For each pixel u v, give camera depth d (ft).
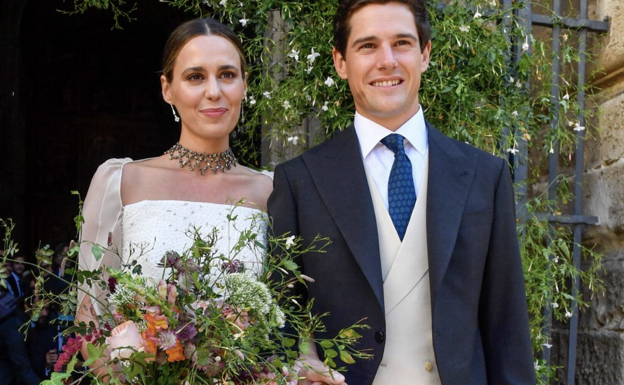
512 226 6.55
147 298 5.24
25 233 34.63
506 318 6.49
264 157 12.20
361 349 6.19
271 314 5.49
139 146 37.42
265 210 7.36
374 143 6.70
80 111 36.52
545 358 9.70
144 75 37.45
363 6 6.66
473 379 6.31
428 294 6.34
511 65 9.95
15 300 12.57
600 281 9.70
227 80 7.13
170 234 6.82
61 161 35.99
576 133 10.30
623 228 9.36
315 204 6.57
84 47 36.45
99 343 5.48
